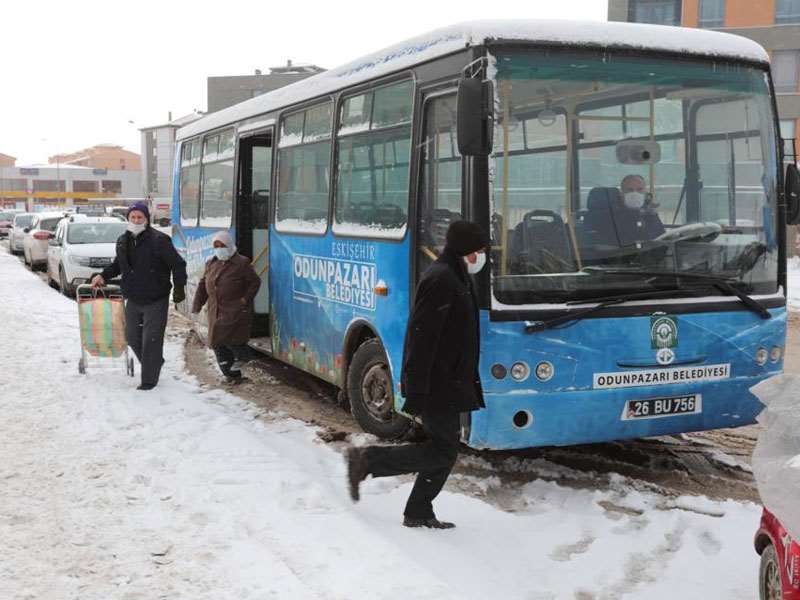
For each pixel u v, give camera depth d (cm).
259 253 1109
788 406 380
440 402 526
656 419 616
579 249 601
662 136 631
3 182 15838
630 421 609
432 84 652
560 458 711
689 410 624
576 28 611
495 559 502
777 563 392
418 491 543
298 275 912
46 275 2688
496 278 581
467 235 516
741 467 685
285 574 472
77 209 6462
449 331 521
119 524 554
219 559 496
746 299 635
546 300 590
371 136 757
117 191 16175
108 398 909
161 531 541
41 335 1345
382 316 729
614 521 564
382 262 728
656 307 611
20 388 960
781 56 4212
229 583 464
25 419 824
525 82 596
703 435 786
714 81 648
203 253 1254
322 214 855
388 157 725
